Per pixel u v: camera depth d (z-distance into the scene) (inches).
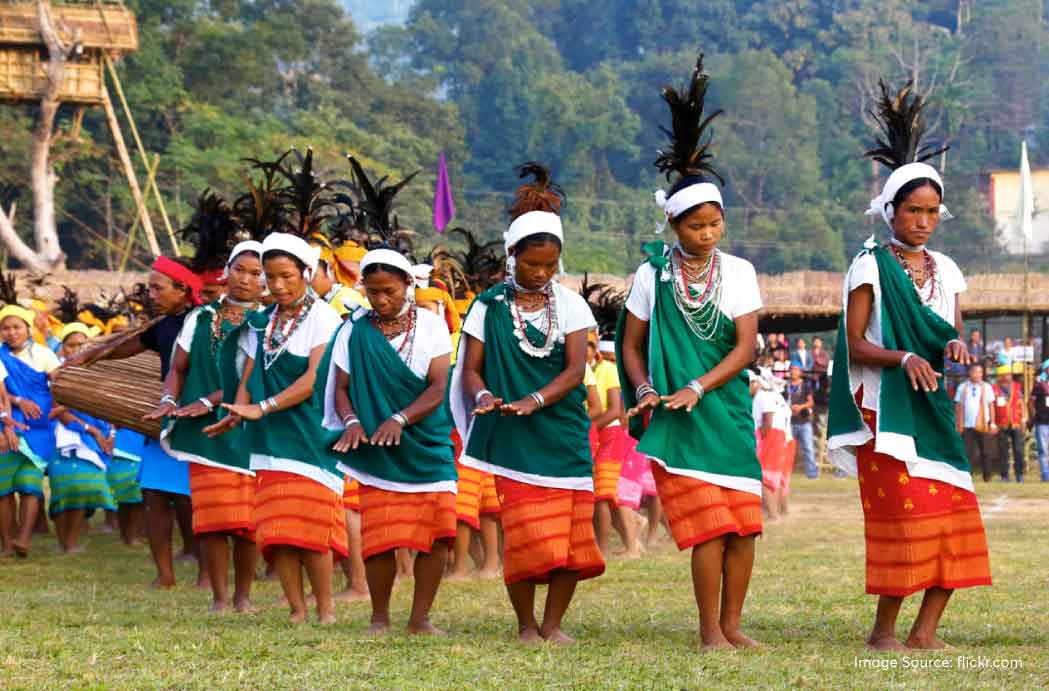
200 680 360.8
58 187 3038.9
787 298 1754.4
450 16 5132.9
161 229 3125.0
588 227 4158.5
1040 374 1470.2
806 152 4365.2
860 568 642.2
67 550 759.7
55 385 582.2
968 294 1780.3
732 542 411.8
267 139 3403.1
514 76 4635.8
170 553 592.4
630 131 4505.4
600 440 702.5
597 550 434.3
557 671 371.9
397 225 637.9
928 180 415.2
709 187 413.4
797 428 1465.3
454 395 440.1
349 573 550.3
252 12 4047.7
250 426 471.8
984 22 4525.1
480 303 438.9
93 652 399.2
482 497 630.5
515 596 430.9
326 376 456.1
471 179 4384.8
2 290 790.5
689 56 4758.9
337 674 369.4
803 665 376.5
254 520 506.6
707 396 409.1
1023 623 462.6
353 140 3799.2
